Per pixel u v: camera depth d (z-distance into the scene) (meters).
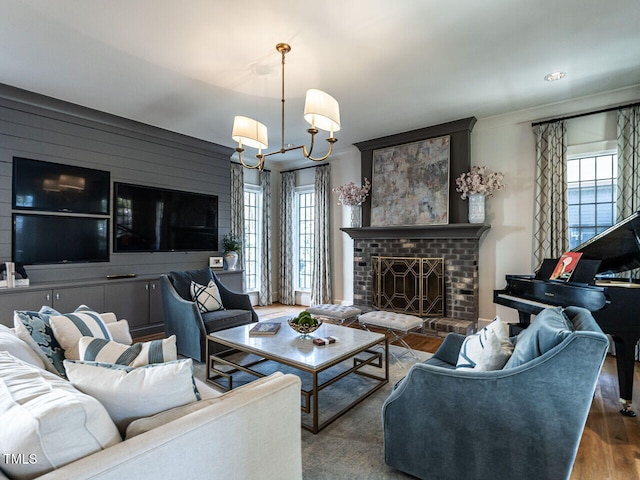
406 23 2.50
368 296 5.43
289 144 5.60
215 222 5.57
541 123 4.08
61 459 0.86
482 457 1.56
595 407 2.55
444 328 4.37
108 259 4.38
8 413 0.93
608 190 3.86
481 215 4.34
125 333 2.44
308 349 2.52
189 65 3.08
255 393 1.25
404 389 1.75
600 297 2.42
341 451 2.01
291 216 6.79
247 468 1.19
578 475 1.81
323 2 2.27
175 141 5.03
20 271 3.60
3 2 2.25
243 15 2.40
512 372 1.49
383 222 5.20
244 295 4.04
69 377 1.19
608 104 3.76
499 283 4.45
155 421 1.08
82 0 2.23
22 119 3.72
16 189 3.68
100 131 4.29
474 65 3.12
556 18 2.46
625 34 2.66
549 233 4.01
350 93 3.69
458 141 4.59
